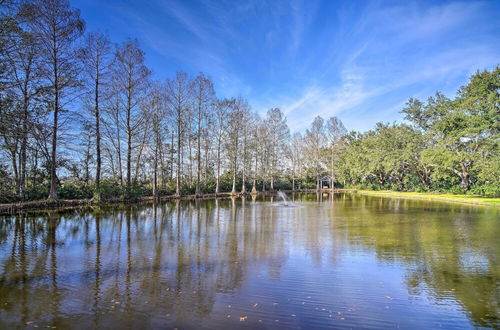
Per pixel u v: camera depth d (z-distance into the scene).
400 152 34.56
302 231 10.37
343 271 6.00
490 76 23.55
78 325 3.81
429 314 4.22
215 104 30.30
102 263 6.46
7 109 10.49
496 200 20.95
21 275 5.69
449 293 4.96
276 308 4.34
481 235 9.59
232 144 33.41
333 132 46.38
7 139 11.28
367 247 7.98
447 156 26.19
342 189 47.53
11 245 8.09
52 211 15.31
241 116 33.31
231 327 3.78
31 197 16.50
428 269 6.15
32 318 4.00
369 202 23.61
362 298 4.73
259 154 38.78
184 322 3.90
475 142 25.02
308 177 50.00
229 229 10.73
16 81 11.24
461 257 7.03
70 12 16.31
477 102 24.50
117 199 20.09
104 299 4.60
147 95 22.69
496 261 6.72
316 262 6.61
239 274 5.79
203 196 28.72
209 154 35.28
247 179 39.19
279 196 32.84
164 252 7.41
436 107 30.28
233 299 4.63
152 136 24.66
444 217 13.95
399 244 8.33
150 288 5.06
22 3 10.38
